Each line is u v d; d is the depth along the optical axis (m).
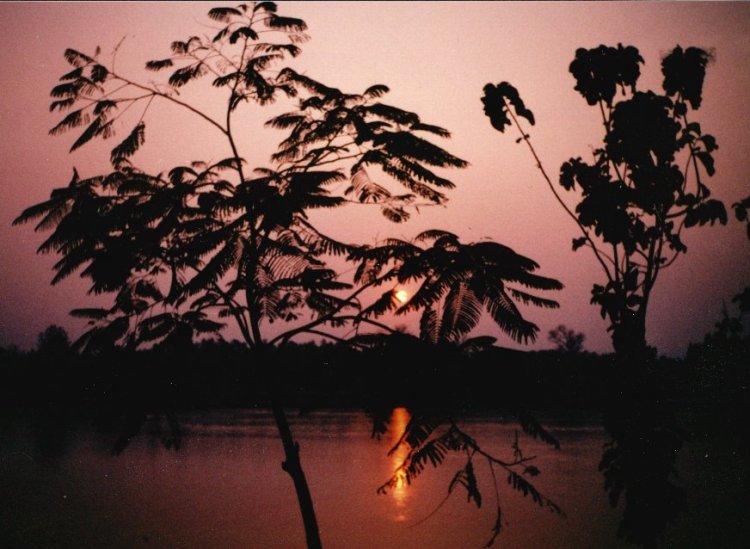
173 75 6.81
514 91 5.88
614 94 5.76
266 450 32.44
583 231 5.56
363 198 5.96
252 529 15.53
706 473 18.06
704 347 5.94
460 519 16.42
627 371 5.27
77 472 25.23
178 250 5.87
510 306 3.56
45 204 6.20
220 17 6.82
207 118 7.09
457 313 3.54
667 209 5.54
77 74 6.71
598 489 20.50
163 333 5.89
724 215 5.48
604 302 5.39
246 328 7.02
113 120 6.62
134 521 16.53
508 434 37.94
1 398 59.19
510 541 13.88
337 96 6.52
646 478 5.06
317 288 5.36
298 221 5.61
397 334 5.13
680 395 5.78
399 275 4.25
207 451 32.09
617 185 5.53
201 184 6.64
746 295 6.01
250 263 5.34
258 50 6.99
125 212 6.16
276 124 6.76
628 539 5.08
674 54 5.79
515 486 5.25
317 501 19.34
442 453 4.91
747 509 14.61
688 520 13.88
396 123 6.31
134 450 32.25
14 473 24.88
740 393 5.78
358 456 29.50
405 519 16.55
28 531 15.47
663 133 5.47
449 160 5.64
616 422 5.23
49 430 43.41
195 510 17.92
